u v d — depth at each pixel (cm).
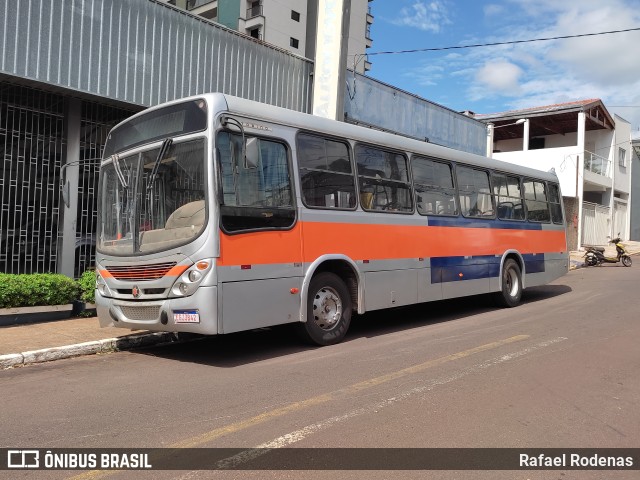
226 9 4453
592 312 1038
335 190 769
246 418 461
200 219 616
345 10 1362
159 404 501
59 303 902
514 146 3525
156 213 657
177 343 788
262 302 657
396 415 467
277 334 840
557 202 1364
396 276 855
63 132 995
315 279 735
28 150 950
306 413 473
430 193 947
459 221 1003
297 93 1391
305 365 643
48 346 703
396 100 1675
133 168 692
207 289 602
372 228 818
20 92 940
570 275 1850
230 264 621
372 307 812
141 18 1048
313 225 728
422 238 912
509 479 354
